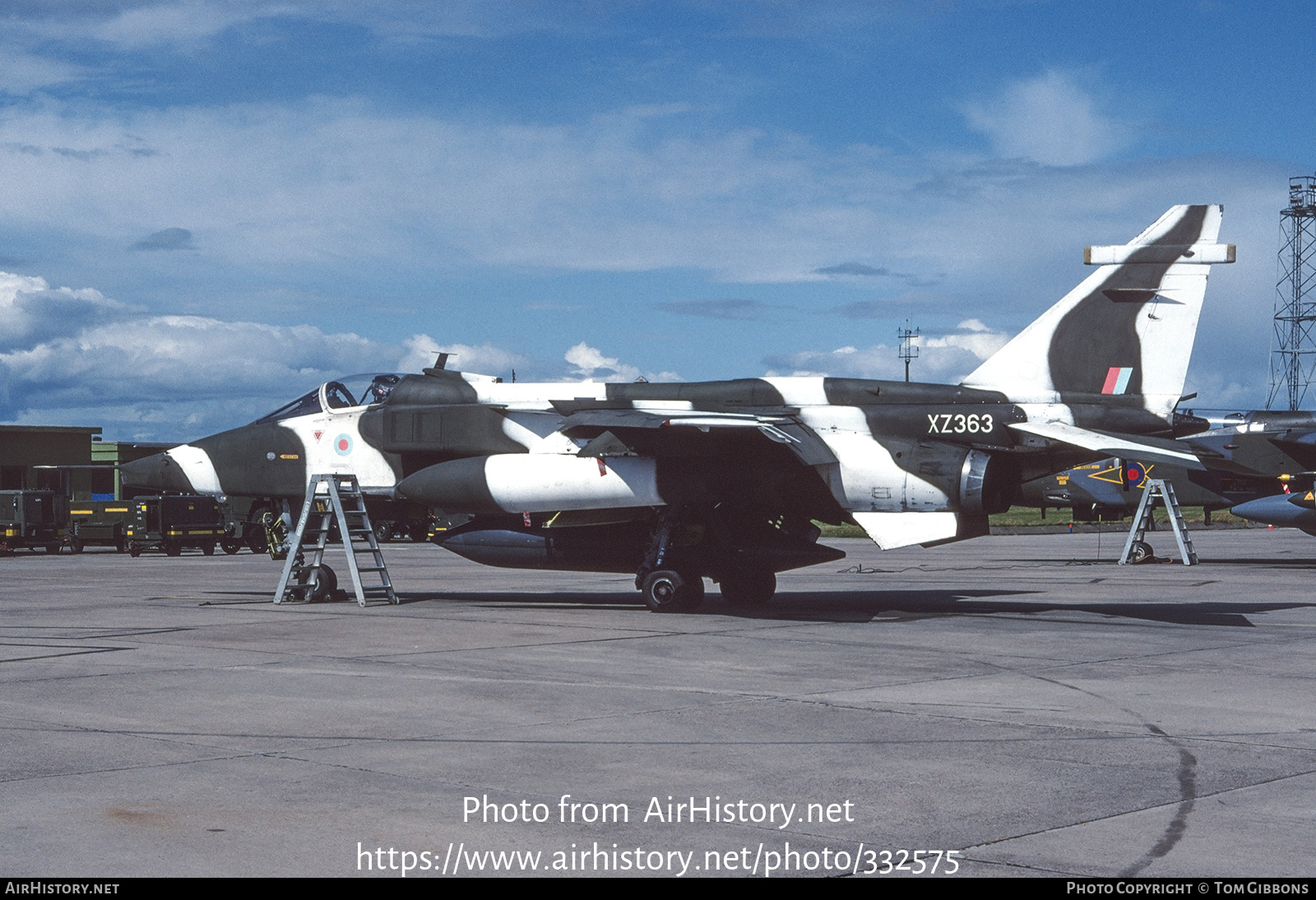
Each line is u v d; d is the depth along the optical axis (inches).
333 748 283.7
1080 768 264.8
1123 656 446.9
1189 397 582.6
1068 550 1305.4
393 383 700.7
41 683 379.9
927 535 584.1
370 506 705.6
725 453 601.6
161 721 317.1
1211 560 1099.9
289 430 702.5
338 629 534.0
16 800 234.2
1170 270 581.6
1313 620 576.1
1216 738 297.7
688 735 300.2
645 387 639.8
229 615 601.3
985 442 584.7
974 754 278.8
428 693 362.3
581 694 359.9
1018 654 453.7
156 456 737.6
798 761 271.4
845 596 719.7
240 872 192.9
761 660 436.5
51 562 1289.4
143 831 214.4
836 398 614.2
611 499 609.9
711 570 614.2
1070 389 592.7
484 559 660.1
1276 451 1064.2
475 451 653.9
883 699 352.5
